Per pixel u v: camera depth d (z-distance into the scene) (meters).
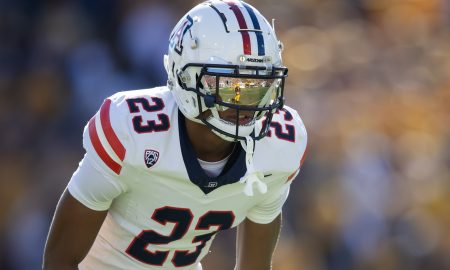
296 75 26.20
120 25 25.08
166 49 24.16
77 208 9.58
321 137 23.30
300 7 28.48
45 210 20.89
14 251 20.64
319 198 21.72
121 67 24.56
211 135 9.48
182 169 9.43
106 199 9.58
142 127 9.38
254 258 10.82
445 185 23.88
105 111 9.50
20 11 25.16
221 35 9.21
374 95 26.11
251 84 9.19
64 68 24.12
